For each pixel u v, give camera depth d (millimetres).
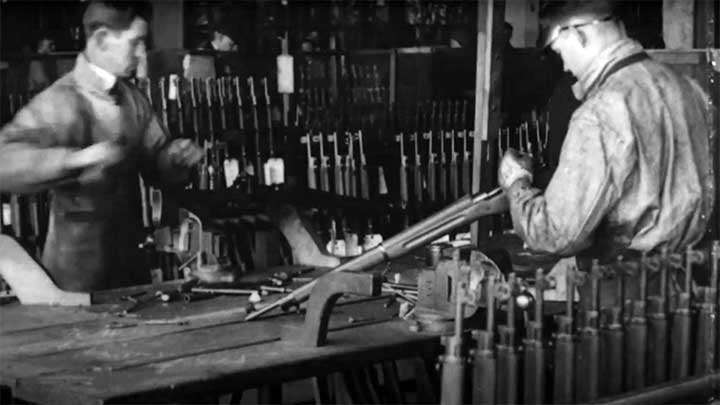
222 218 6133
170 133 6039
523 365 5031
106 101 5570
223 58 6281
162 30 6070
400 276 6016
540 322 4902
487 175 6402
